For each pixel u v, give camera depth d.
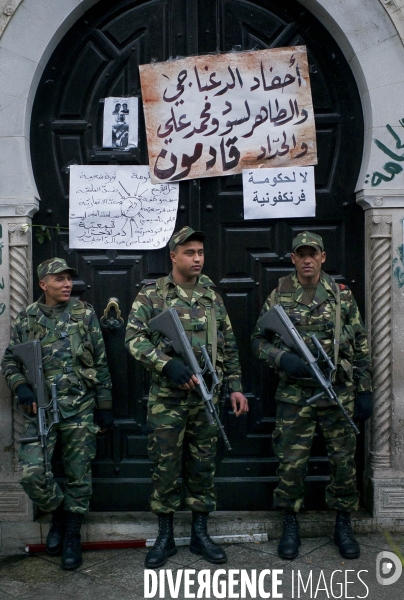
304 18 4.13
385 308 3.98
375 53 3.96
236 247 4.17
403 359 3.99
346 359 3.70
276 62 4.07
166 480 3.60
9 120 3.93
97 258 4.16
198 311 3.64
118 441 4.18
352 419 3.71
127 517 4.07
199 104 4.08
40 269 3.73
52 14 3.93
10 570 3.67
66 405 3.65
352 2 3.96
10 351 3.78
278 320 3.62
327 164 4.16
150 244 4.11
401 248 3.97
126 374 4.18
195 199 4.13
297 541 3.76
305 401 3.65
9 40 3.92
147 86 4.07
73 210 4.09
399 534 3.97
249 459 4.20
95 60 4.12
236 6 4.13
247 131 4.08
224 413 4.19
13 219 3.95
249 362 4.20
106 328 4.16
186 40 4.11
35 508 4.04
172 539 3.73
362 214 4.15
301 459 3.69
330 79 4.15
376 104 3.95
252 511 4.16
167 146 4.09
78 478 3.67
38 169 4.13
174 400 3.57
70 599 3.31
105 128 4.12
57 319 3.73
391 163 3.96
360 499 4.20
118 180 4.11
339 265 4.18
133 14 4.12
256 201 4.09
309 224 4.18
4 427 3.96
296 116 4.08
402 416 3.99
